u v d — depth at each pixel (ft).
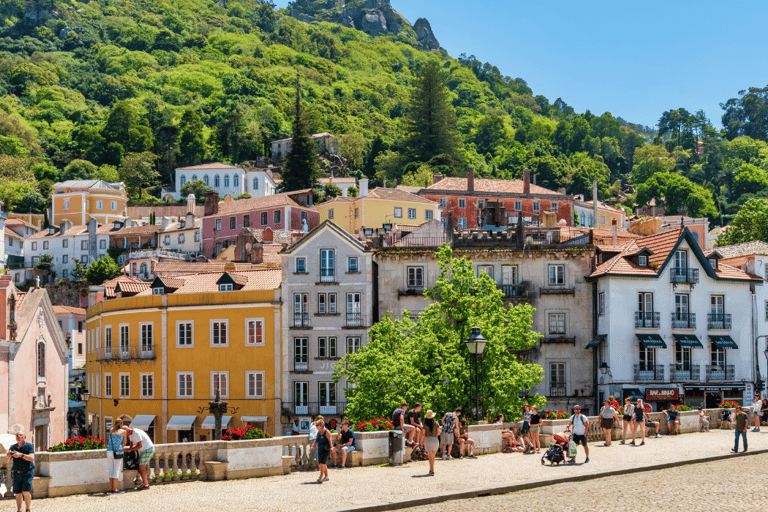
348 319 206.08
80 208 530.27
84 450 85.87
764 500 81.92
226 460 93.91
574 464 106.73
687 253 210.79
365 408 156.46
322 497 82.74
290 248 209.26
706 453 118.62
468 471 100.48
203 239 439.22
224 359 209.67
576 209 490.08
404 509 79.00
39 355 177.37
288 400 204.64
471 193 445.37
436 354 152.56
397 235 266.57
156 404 215.10
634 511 76.74
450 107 642.22
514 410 152.46
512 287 208.54
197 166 611.47
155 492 85.81
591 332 207.62
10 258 477.36
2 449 89.35
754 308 217.36
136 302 221.05
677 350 207.41
